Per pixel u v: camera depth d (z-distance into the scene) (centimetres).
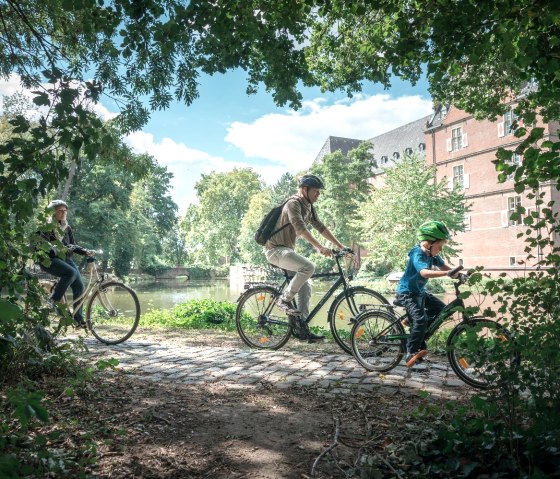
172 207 7219
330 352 629
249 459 290
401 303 491
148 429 331
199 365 552
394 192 3559
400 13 454
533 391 249
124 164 1698
